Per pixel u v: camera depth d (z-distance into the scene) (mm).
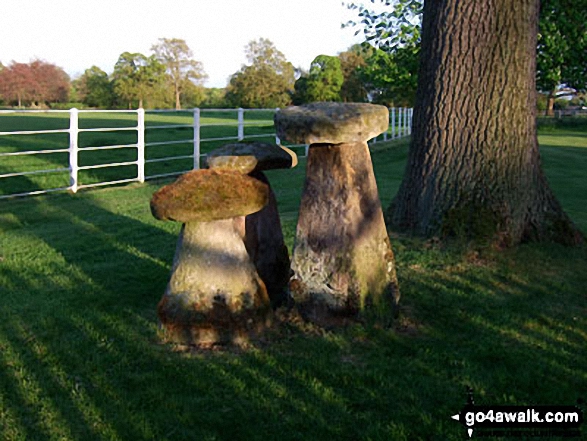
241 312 4277
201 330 4219
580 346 4277
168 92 56125
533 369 3896
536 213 6312
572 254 6090
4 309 4848
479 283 5395
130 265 6066
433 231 6230
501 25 5953
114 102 57281
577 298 5152
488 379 3768
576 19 8758
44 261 6199
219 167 4633
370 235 4574
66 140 19906
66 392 3600
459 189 6160
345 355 4129
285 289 5168
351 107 4344
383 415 3393
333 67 47656
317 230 4555
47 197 9977
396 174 13508
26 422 3301
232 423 3311
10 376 3762
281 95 48188
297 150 17766
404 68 11680
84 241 7004
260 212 5016
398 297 4781
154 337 4352
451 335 4449
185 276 4285
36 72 60844
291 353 4137
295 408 3451
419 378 3783
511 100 6043
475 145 6094
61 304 4957
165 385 3684
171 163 15234
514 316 4750
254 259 4938
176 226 7797
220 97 59062
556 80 9492
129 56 54594
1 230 7645
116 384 3686
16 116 36844
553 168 16188
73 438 3166
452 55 6121
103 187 11422
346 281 4492
